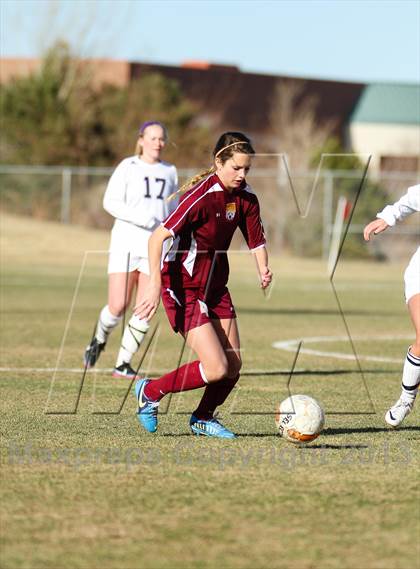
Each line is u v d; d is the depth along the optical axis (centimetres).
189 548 1547
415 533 1633
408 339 4928
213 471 2041
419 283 2405
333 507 1780
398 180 11738
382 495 1867
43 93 14525
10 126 14300
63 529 1638
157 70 17162
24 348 4269
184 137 14250
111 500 1811
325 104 18525
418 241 11781
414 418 2775
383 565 1481
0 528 1641
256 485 1931
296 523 1681
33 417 2650
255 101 17800
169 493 1864
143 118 14600
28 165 14038
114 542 1573
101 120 14600
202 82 17512
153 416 2412
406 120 18688
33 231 11100
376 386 3362
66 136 14275
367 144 18725
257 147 16038
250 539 1593
